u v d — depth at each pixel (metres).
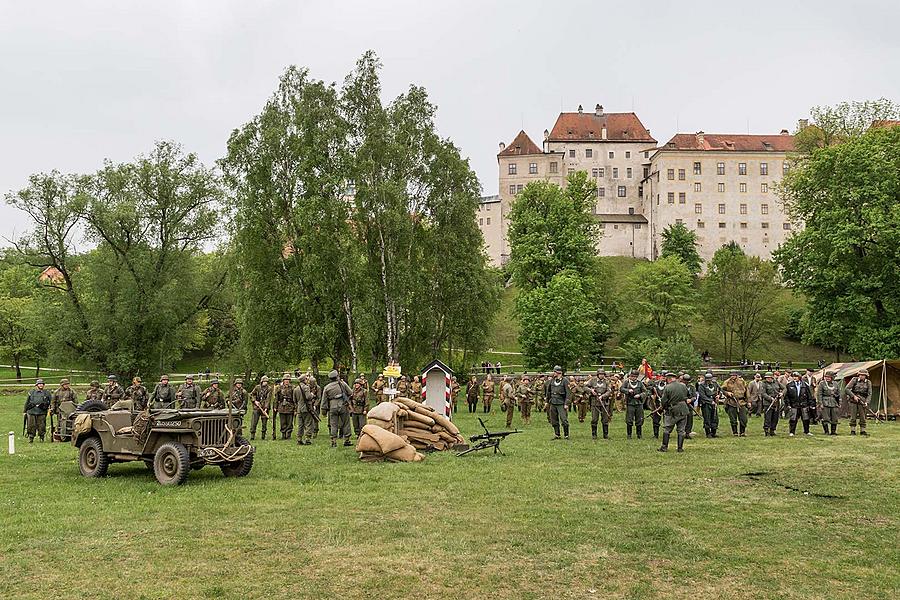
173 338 50.38
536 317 62.59
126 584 8.87
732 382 26.44
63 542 10.84
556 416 25.23
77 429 17.56
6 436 28.78
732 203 123.69
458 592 8.59
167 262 50.12
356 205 45.38
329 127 45.16
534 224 75.38
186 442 16.52
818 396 27.08
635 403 25.02
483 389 39.41
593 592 8.60
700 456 20.25
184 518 12.45
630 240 127.94
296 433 27.83
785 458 19.75
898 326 46.03
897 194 48.56
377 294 44.56
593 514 12.62
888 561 9.83
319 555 10.10
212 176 51.09
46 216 47.97
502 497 14.20
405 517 12.45
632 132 138.62
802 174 53.22
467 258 48.47
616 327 84.81
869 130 54.38
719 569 9.47
